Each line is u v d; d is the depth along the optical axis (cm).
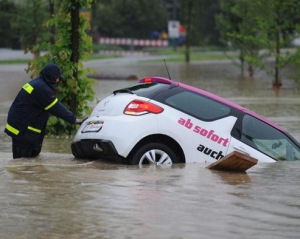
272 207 1236
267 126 1798
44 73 1853
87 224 1112
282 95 4294
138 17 11194
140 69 6700
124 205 1239
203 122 1730
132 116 1684
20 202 1256
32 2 6150
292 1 4975
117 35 11150
